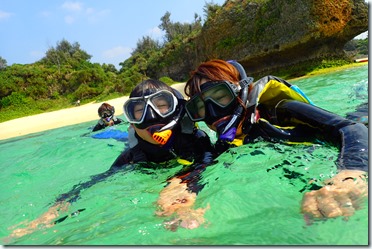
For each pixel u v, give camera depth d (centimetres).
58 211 66
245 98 71
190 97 75
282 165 59
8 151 238
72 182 95
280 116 73
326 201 42
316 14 496
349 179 45
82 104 1138
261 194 50
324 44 524
